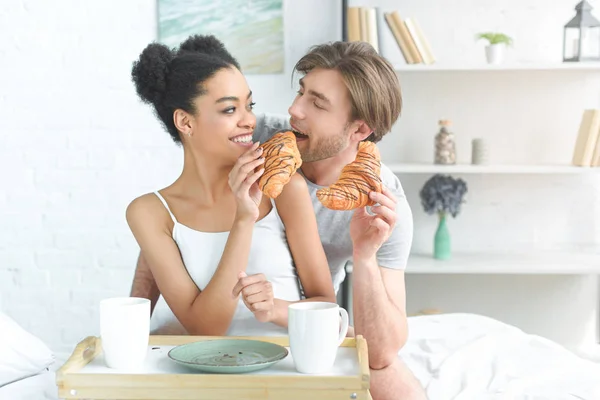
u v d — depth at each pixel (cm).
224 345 128
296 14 348
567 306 364
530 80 354
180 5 350
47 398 171
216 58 149
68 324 363
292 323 116
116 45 355
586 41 341
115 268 362
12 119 359
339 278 195
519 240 362
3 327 188
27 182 361
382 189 132
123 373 115
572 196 360
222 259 145
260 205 158
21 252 362
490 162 358
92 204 360
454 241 363
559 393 180
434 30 352
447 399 183
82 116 358
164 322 165
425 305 367
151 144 358
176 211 156
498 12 351
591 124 332
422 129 357
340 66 155
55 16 355
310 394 112
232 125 147
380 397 158
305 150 161
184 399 112
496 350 212
